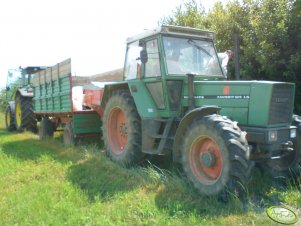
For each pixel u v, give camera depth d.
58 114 9.19
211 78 6.01
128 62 6.74
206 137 4.66
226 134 4.39
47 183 5.38
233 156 4.29
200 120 4.72
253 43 8.84
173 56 5.86
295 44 8.19
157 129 5.88
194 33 6.12
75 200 4.66
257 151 4.89
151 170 5.53
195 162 4.87
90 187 5.25
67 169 6.17
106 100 7.20
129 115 6.19
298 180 5.13
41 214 4.17
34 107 11.15
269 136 4.74
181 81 5.84
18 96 12.05
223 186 4.37
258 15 8.80
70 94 8.06
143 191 4.92
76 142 8.23
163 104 5.86
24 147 8.45
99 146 8.22
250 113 4.91
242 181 4.32
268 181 5.28
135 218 4.08
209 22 11.93
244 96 4.98
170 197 4.61
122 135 6.70
